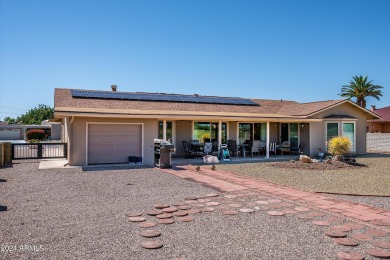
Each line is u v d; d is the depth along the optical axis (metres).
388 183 10.66
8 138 44.28
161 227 5.89
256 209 7.18
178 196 8.53
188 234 5.52
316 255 4.63
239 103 24.83
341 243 5.06
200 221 6.27
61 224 6.05
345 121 21.61
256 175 12.45
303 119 19.78
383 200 8.14
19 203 7.70
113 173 12.86
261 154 21.95
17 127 44.94
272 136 23.42
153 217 6.56
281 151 21.61
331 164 15.41
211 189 9.52
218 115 18.02
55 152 21.69
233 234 5.53
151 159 16.59
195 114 17.08
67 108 15.86
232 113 20.19
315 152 21.17
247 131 22.38
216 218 6.48
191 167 14.89
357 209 7.15
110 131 15.95
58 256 4.57
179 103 22.06
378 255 4.56
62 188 9.62
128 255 4.62
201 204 7.65
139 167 14.77
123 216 6.60
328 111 21.81
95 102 18.97
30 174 12.52
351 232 5.60
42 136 41.22
